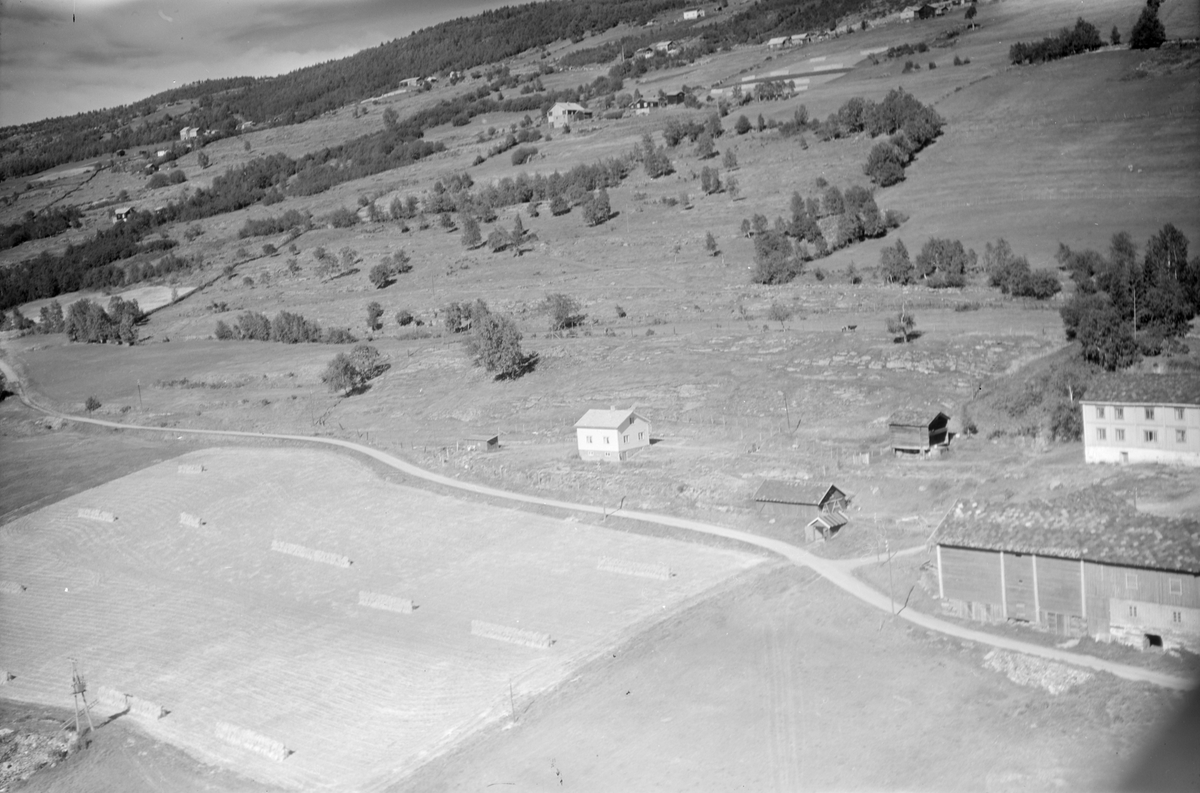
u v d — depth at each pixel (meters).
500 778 74.12
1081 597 77.19
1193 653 72.19
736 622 89.31
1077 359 129.75
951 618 83.38
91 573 125.81
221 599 113.50
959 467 111.12
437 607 103.19
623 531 113.31
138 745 87.69
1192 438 98.06
